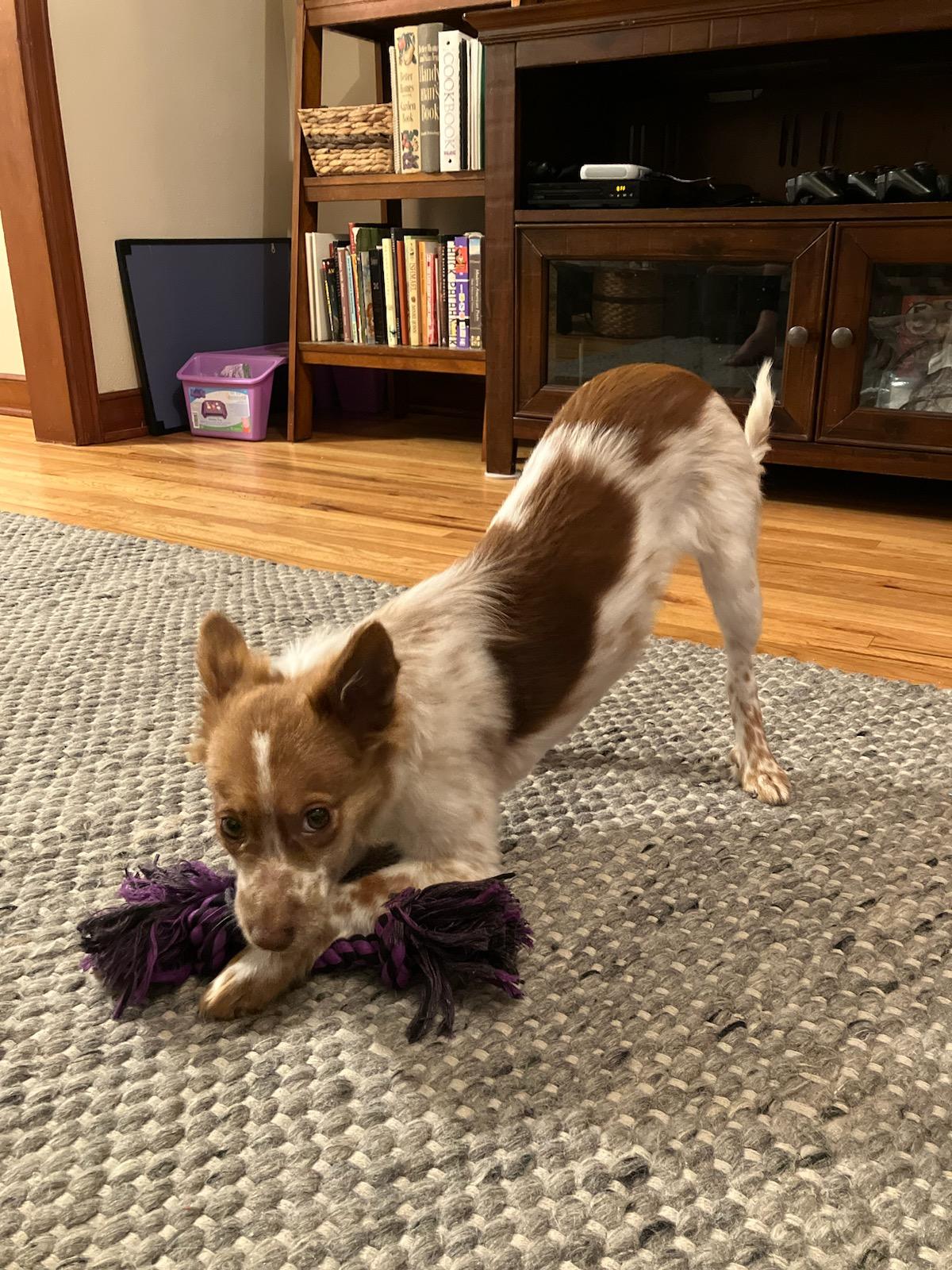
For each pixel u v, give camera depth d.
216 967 1.23
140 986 1.18
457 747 1.25
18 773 1.71
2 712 1.92
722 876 1.44
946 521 3.13
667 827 1.57
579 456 1.48
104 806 1.61
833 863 1.47
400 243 3.95
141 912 1.23
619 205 3.26
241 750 1.08
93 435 4.30
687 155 3.93
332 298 4.18
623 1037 1.14
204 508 3.30
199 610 2.41
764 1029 1.15
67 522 3.15
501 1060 1.11
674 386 1.61
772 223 3.06
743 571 1.63
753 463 1.68
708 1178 0.96
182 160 4.49
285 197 5.10
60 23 3.88
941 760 1.74
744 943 1.30
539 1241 0.90
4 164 3.97
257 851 1.10
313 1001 1.20
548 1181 0.96
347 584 2.54
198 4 4.42
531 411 3.58
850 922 1.33
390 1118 1.03
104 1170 0.97
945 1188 0.95
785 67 3.58
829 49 3.32
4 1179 0.96
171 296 4.50
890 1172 0.96
